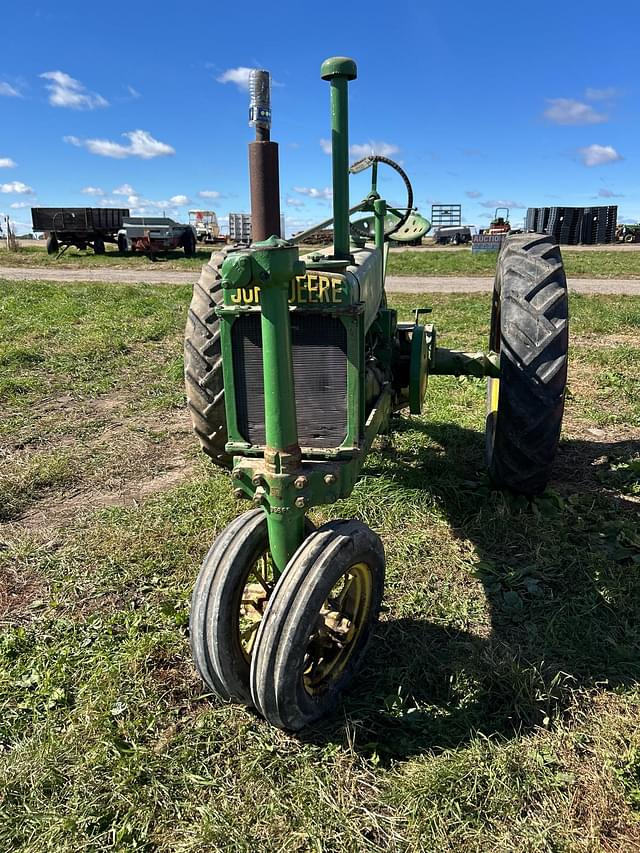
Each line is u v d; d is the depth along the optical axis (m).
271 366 2.21
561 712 2.56
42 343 8.59
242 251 2.06
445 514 4.04
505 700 2.63
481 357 3.90
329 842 2.09
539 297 3.67
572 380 6.85
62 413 6.14
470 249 33.25
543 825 2.12
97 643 3.00
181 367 7.66
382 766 2.35
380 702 2.63
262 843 2.09
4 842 2.11
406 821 2.15
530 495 4.04
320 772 2.32
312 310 2.41
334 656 2.62
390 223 4.62
